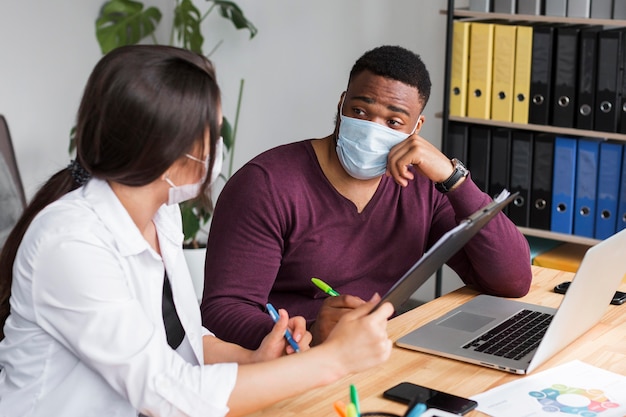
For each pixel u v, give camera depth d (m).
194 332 1.51
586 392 1.48
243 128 4.18
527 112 3.13
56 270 1.21
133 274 1.33
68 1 3.87
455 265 2.13
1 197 3.26
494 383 1.52
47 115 3.90
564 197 3.13
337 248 2.03
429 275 1.46
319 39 3.89
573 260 3.13
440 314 1.90
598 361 1.62
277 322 1.50
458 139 3.28
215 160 1.28
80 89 3.98
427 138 3.73
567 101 3.05
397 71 1.90
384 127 1.91
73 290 1.21
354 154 1.93
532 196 3.20
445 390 1.49
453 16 3.21
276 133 4.10
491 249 1.98
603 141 3.06
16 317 1.29
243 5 4.03
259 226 1.93
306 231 2.00
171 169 1.27
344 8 3.80
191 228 3.62
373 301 1.36
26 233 1.27
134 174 1.23
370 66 1.92
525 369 1.55
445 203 2.14
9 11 3.71
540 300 2.01
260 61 4.06
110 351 1.22
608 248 1.62
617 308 1.94
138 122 1.19
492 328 1.78
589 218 3.11
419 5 3.62
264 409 1.42
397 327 1.80
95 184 1.31
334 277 2.04
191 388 1.24
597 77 2.98
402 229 2.08
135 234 1.31
